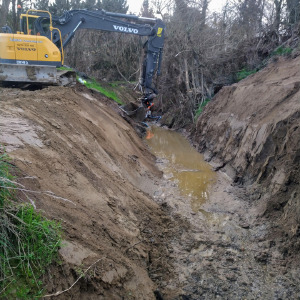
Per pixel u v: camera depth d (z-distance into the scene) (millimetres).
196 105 19234
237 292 5566
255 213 8016
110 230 5539
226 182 10516
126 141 11969
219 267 6184
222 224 7727
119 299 4410
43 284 3443
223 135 13273
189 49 19750
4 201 3660
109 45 31719
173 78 21625
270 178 8500
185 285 5680
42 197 4695
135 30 15445
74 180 6121
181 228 7492
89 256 4367
